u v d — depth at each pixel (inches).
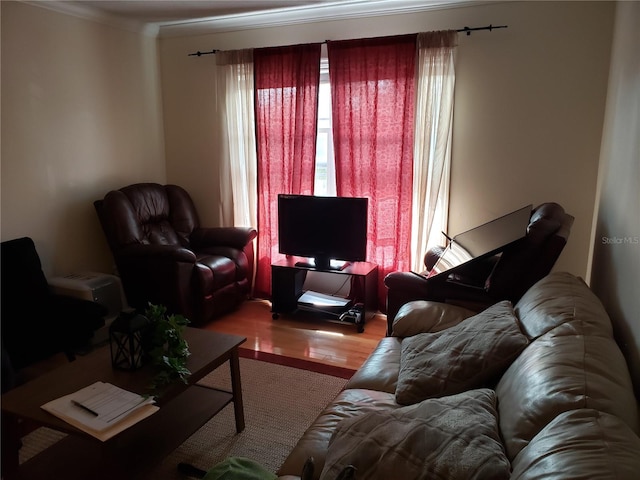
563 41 124.6
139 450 72.2
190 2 137.9
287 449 85.3
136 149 168.2
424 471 41.0
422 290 105.7
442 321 88.7
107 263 158.6
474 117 136.6
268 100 155.3
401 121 140.4
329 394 104.3
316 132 150.6
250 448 85.6
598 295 101.0
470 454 41.7
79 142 145.9
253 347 129.4
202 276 136.4
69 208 144.3
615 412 41.0
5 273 111.7
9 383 88.6
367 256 151.9
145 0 135.0
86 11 143.0
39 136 133.4
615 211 86.7
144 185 157.5
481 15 131.1
